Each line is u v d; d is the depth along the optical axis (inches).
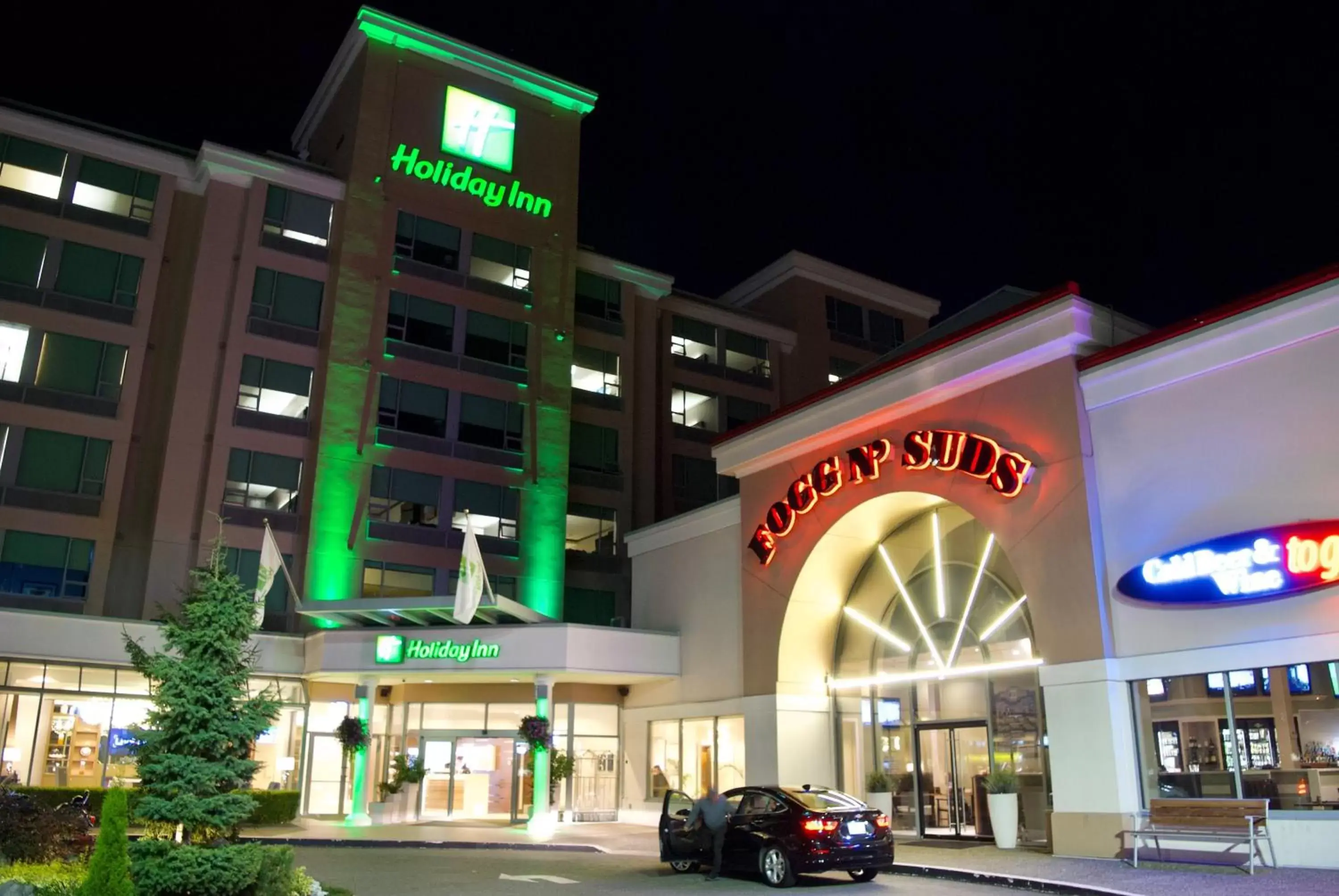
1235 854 683.4
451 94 1764.3
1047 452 866.8
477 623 1342.3
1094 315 874.8
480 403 1679.4
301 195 1632.6
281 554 1492.4
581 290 1895.9
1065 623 823.1
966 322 1047.6
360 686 1341.0
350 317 1593.3
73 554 1395.2
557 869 811.4
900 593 1075.3
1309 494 708.7
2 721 1212.5
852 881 707.4
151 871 523.2
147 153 1566.2
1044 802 885.2
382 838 1063.6
